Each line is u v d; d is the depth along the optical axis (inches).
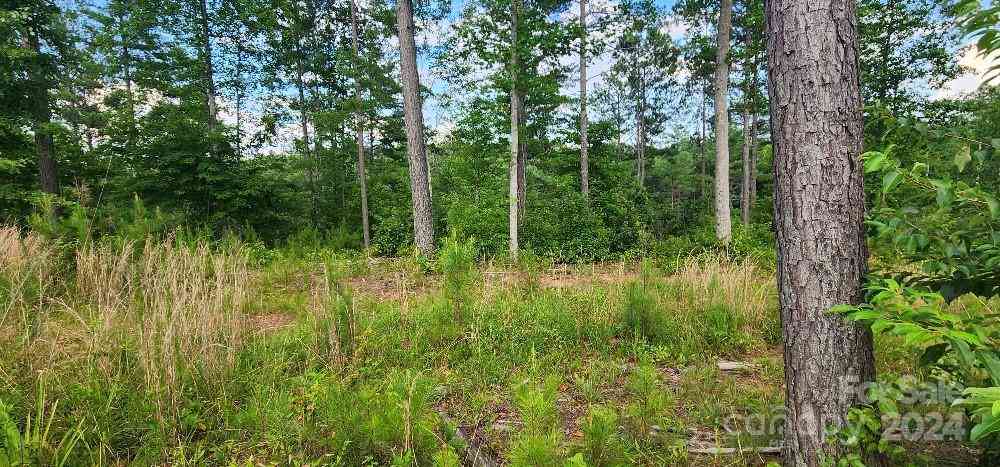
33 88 437.7
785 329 89.7
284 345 157.6
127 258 190.5
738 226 479.2
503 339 179.8
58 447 87.8
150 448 98.6
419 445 94.0
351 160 724.0
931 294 63.9
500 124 480.7
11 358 116.3
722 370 158.4
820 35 80.9
